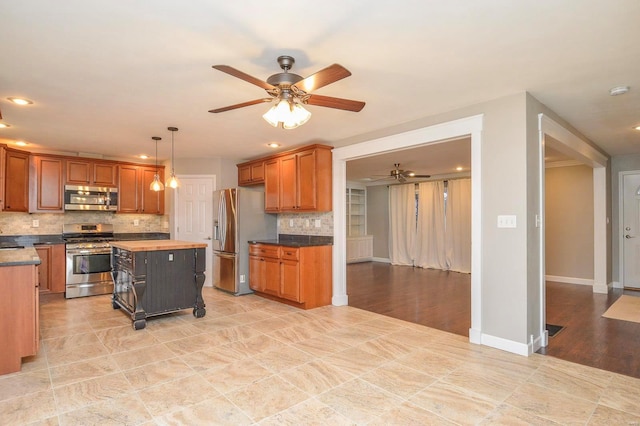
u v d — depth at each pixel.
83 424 2.05
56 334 3.60
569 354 3.10
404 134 3.96
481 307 3.32
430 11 1.86
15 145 5.09
